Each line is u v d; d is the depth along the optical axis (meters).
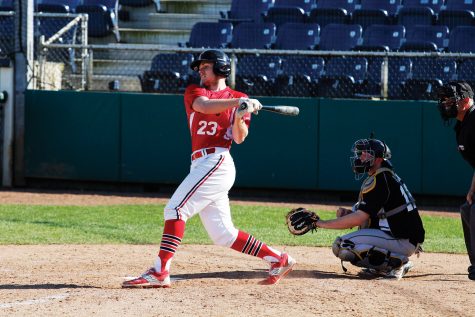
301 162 35.28
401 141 34.41
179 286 15.84
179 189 15.25
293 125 35.19
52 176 37.22
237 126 14.69
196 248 21.81
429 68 36.25
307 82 36.81
